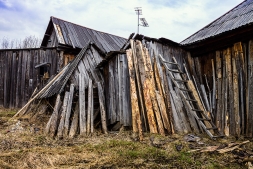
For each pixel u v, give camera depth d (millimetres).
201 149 4383
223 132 5785
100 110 6777
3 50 10008
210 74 6844
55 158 3941
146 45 6516
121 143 4805
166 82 6242
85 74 7445
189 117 5992
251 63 5637
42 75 10250
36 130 5949
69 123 6152
